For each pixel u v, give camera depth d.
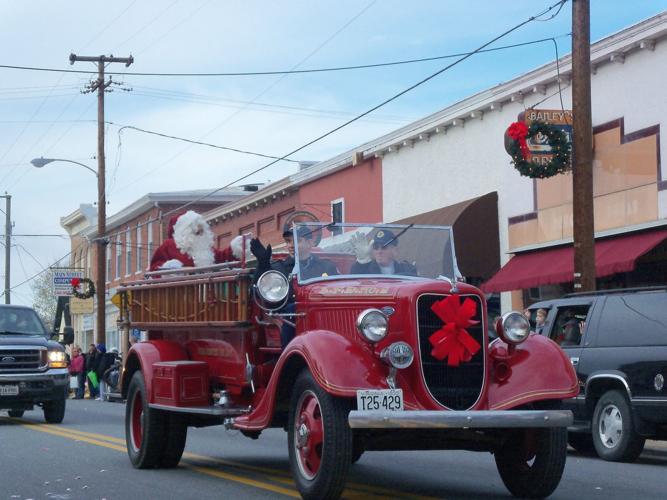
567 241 22.39
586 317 13.23
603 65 21.81
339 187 32.47
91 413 21.38
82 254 59.72
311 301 8.55
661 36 20.20
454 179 26.88
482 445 8.38
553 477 8.15
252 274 9.22
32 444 13.62
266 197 36.78
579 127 16.77
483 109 25.48
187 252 11.26
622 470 11.30
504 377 7.94
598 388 12.81
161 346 10.87
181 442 10.55
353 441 7.94
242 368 9.43
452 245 9.31
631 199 20.86
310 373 7.86
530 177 22.12
